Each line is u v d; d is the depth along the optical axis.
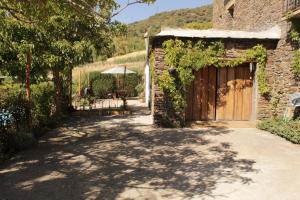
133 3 8.44
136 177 8.31
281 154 10.41
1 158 9.74
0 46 12.18
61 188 7.59
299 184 7.88
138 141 12.09
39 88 15.15
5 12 10.85
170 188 7.61
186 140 12.25
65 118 17.50
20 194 7.26
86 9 7.93
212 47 14.80
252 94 15.77
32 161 9.64
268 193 7.35
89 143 11.80
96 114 19.05
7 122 11.03
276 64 15.02
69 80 19.55
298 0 13.27
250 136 12.91
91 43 14.90
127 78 32.09
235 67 15.67
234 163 9.47
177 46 14.61
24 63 12.84
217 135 13.09
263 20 16.61
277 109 14.90
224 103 15.77
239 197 7.12
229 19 23.98
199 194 7.27
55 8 7.57
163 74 14.70
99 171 8.77
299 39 13.53
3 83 19.92
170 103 14.81
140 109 21.88
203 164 9.37
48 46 13.44
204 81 15.62
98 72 30.75
